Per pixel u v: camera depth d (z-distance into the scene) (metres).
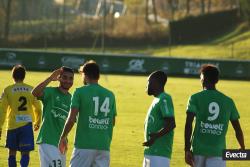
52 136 38.38
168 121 32.69
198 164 33.09
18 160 50.06
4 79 127.12
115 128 72.31
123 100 101.75
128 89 120.12
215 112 32.94
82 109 33.88
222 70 162.12
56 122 38.50
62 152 33.84
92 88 34.09
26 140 43.16
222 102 33.09
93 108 33.88
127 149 58.62
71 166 34.06
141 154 56.25
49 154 38.09
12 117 43.34
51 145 38.25
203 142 32.97
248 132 72.56
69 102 38.69
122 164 51.47
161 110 32.91
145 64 163.50
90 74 34.22
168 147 33.25
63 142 33.62
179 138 65.88
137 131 70.44
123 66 163.38
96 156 34.12
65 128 33.53
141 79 147.25
